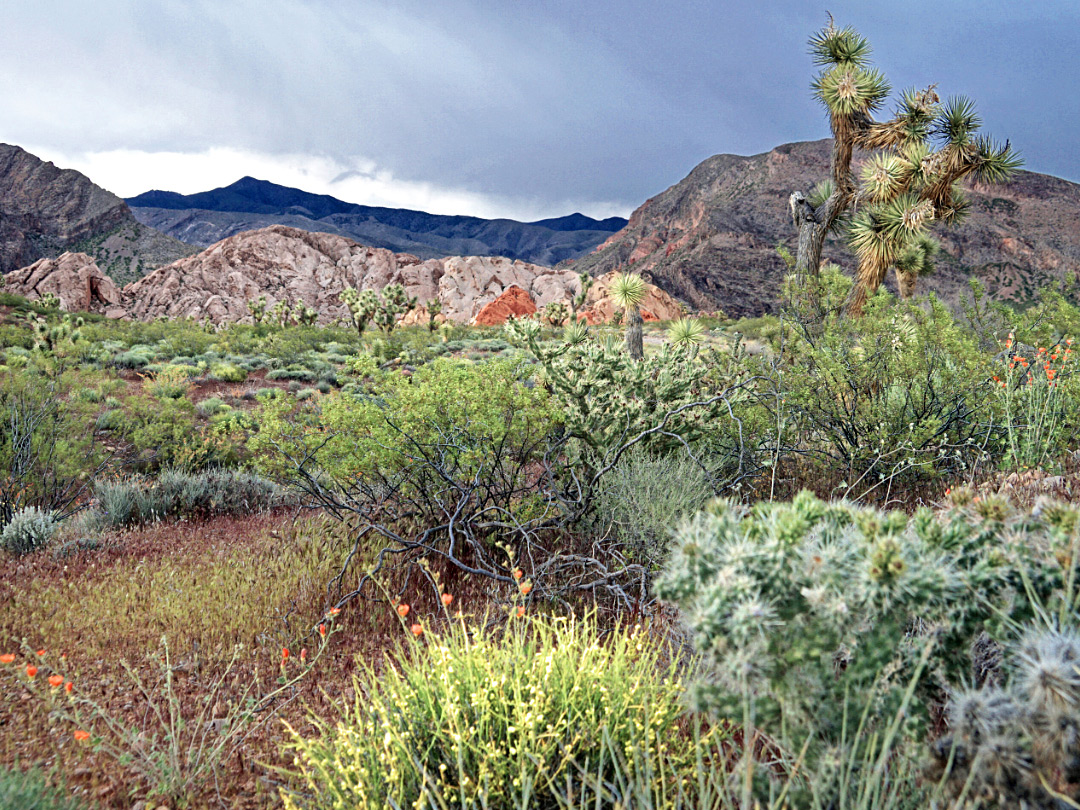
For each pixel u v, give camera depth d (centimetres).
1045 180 13962
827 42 1089
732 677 170
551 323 6056
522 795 210
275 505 725
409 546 429
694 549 180
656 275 15838
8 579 481
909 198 1039
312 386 1822
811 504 187
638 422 556
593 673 245
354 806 212
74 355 1673
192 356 2347
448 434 491
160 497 695
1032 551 176
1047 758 135
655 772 221
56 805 232
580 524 492
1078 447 506
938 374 558
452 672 248
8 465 676
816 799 159
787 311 680
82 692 315
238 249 13288
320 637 375
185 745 288
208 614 410
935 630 181
